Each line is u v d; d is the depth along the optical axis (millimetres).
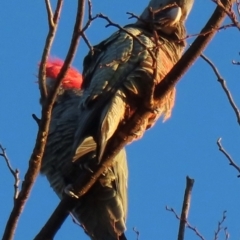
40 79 7922
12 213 8062
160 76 10750
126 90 10141
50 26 7691
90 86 10422
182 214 8633
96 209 11367
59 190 12164
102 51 11219
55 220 9766
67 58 7625
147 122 10680
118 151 9930
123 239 11305
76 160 10469
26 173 8062
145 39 11047
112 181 11414
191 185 8797
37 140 7980
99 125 9711
